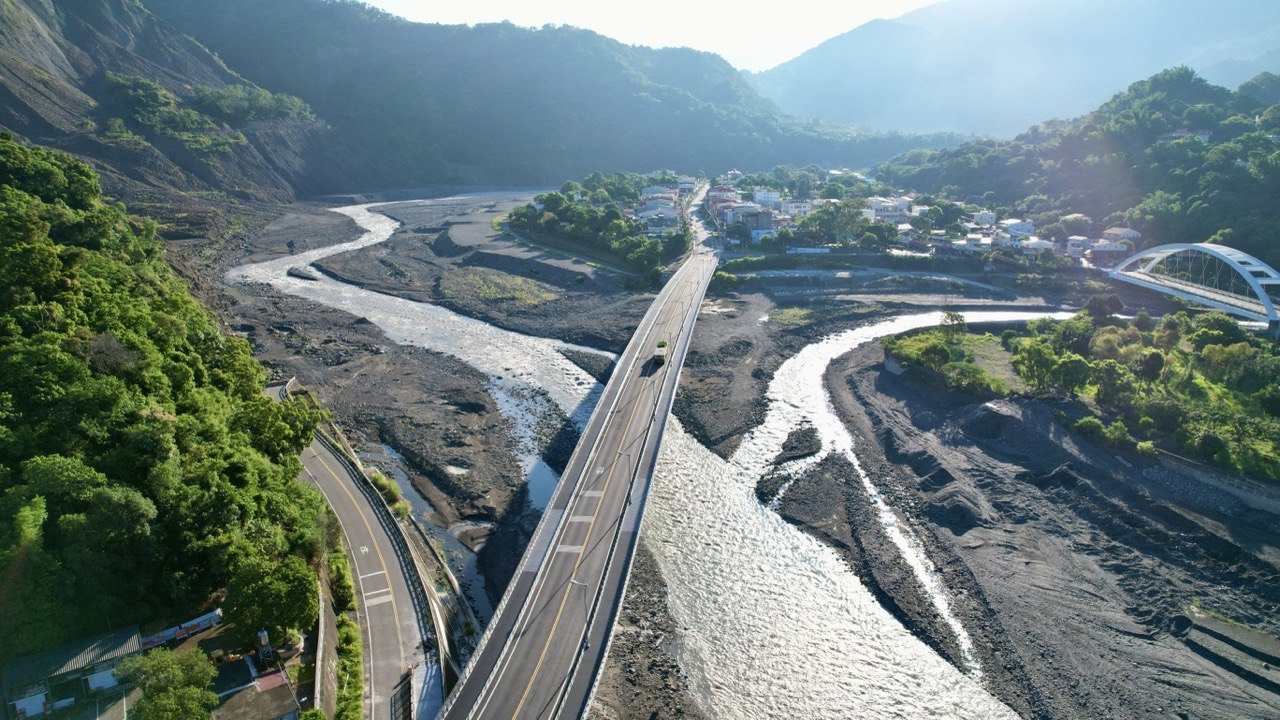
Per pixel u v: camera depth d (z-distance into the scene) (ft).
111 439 197.88
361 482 281.33
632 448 308.60
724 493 322.34
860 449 362.33
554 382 436.76
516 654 194.39
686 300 550.77
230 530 194.29
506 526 288.51
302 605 173.88
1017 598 255.91
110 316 252.62
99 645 158.40
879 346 502.38
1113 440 336.90
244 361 305.94
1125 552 275.18
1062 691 218.18
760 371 461.78
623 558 235.81
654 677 218.38
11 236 263.70
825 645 236.84
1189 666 225.35
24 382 197.88
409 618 208.13
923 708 213.66
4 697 145.18
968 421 376.27
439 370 449.89
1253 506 290.56
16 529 156.56
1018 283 647.15
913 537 292.81
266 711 157.69
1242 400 379.55
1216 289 551.59
